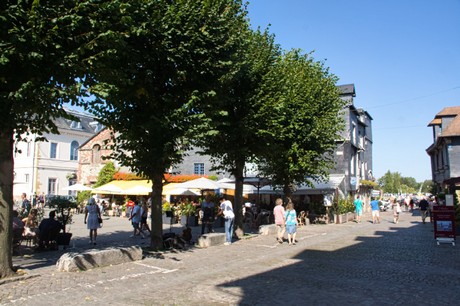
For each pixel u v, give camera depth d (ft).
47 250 38.32
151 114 34.83
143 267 30.25
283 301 21.08
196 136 34.86
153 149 35.32
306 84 63.00
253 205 86.28
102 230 60.59
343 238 52.85
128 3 26.73
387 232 61.57
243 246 43.91
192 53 34.30
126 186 101.86
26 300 20.58
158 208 39.14
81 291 22.67
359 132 132.67
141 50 32.76
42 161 143.74
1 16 20.31
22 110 23.04
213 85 36.68
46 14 22.47
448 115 103.96
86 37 24.32
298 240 50.29
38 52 22.09
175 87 36.01
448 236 46.24
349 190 111.55
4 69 22.20
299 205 87.81
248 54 42.75
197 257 35.73
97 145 118.93
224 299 21.43
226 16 36.24
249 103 46.44
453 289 23.88
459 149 89.15
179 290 23.43
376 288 24.11
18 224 35.91
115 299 21.27
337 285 24.88
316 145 66.95
